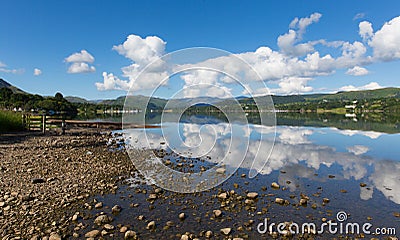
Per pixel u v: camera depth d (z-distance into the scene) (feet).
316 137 75.56
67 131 84.58
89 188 28.12
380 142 65.31
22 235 18.25
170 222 20.44
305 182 31.01
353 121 168.66
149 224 19.70
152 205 23.97
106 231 18.93
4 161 38.42
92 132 84.02
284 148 55.26
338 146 58.54
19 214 21.40
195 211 22.75
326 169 37.42
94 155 45.70
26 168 34.96
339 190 28.14
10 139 61.46
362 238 18.20
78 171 34.42
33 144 55.26
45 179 30.48
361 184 29.96
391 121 168.86
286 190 28.12
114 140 66.18
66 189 27.40
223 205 23.86
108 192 27.25
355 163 41.42
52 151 47.88
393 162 42.22
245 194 26.91
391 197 26.05
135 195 26.53
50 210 22.40
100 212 22.29
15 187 27.48
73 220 20.59
